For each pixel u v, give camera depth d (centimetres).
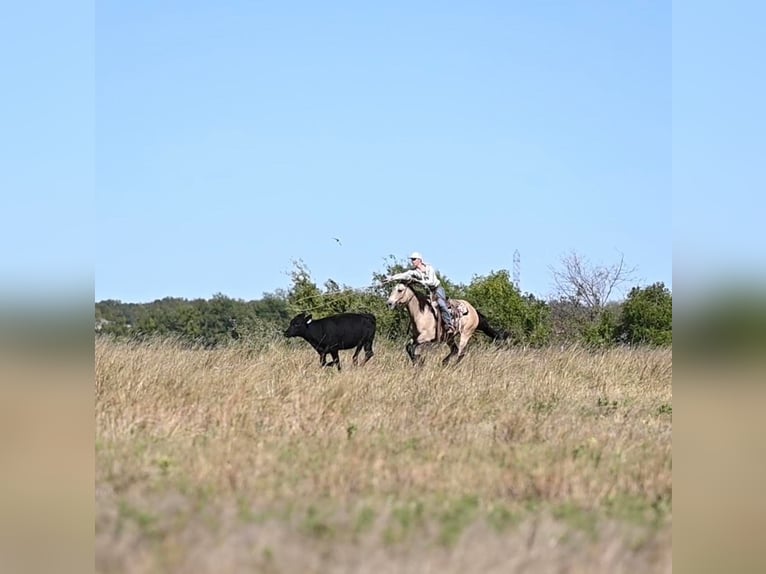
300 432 3809
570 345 7500
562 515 2683
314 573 2266
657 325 9600
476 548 2383
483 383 5319
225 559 2297
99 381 4447
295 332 6519
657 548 2433
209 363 5728
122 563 2295
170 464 3136
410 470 3105
